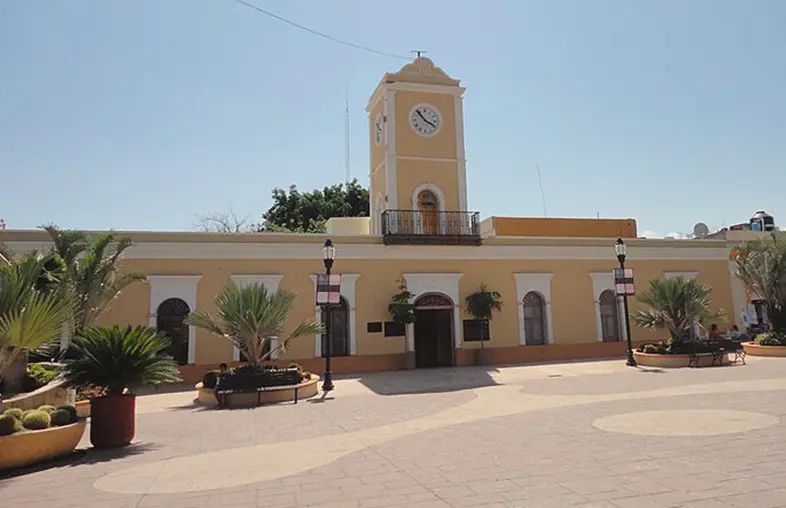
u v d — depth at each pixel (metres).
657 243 23.98
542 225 25.89
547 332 22.00
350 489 5.82
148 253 18.34
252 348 14.28
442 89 23.52
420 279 20.83
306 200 42.50
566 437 7.87
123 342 9.20
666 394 11.85
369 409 11.63
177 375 9.91
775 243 21.77
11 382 10.77
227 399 13.23
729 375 14.89
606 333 22.97
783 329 21.16
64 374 9.38
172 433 9.88
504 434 8.34
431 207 22.83
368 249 20.48
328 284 15.59
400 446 7.88
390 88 23.00
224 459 7.55
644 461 6.35
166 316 18.38
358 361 19.61
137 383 9.19
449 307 21.08
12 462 7.45
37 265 8.66
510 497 5.27
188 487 6.19
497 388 14.23
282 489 5.94
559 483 5.65
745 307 24.77
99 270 15.31
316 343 19.47
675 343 18.69
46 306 8.00
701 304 18.77
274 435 9.24
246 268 19.17
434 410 11.13
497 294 21.03
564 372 17.53
